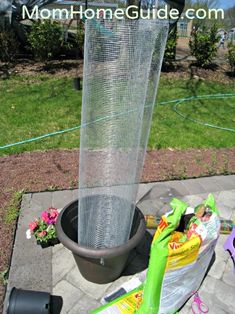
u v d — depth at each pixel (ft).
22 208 10.94
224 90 25.57
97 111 6.39
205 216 7.47
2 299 7.89
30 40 27.22
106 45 5.70
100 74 5.98
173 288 7.07
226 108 21.80
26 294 7.24
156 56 6.07
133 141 6.65
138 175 7.24
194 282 7.74
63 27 29.63
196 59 30.99
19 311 7.06
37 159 14.07
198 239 6.79
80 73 26.45
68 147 15.21
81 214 7.34
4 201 11.24
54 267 8.80
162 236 6.56
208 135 17.40
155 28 5.74
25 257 9.05
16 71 26.58
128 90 6.09
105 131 6.57
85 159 6.93
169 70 28.48
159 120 18.80
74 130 16.99
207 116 20.07
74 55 31.07
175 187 12.52
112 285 8.34
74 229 8.20
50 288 8.22
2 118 18.06
